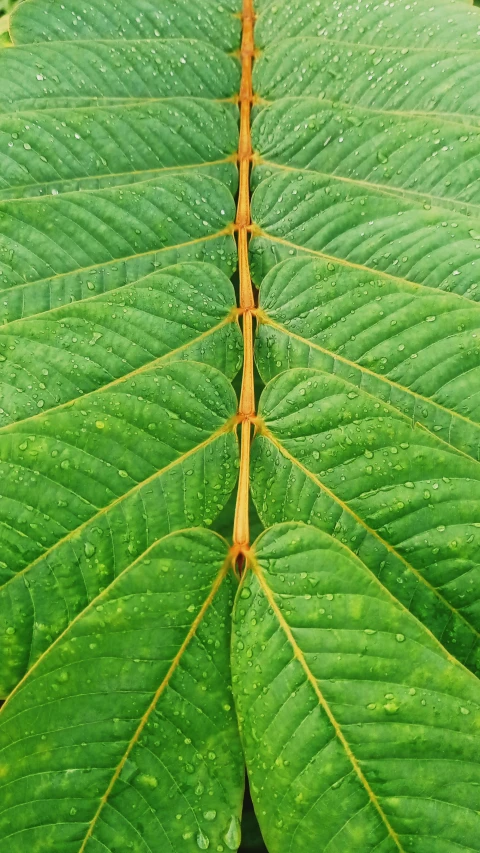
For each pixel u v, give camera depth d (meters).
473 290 0.23
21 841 0.17
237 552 0.20
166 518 0.20
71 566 0.19
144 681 0.18
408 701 0.17
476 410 0.21
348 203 0.25
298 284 0.23
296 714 0.17
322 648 0.18
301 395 0.21
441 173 0.25
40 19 0.28
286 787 0.17
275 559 0.19
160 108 0.27
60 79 0.27
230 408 0.21
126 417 0.20
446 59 0.26
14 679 0.19
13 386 0.21
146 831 0.17
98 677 0.18
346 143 0.26
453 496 0.20
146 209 0.25
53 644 0.18
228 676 0.18
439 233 0.24
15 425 0.20
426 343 0.22
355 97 0.27
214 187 0.26
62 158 0.25
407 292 0.22
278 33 0.29
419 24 0.27
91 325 0.22
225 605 0.19
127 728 0.18
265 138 0.27
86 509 0.19
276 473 0.21
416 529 0.20
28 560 0.19
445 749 0.17
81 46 0.27
